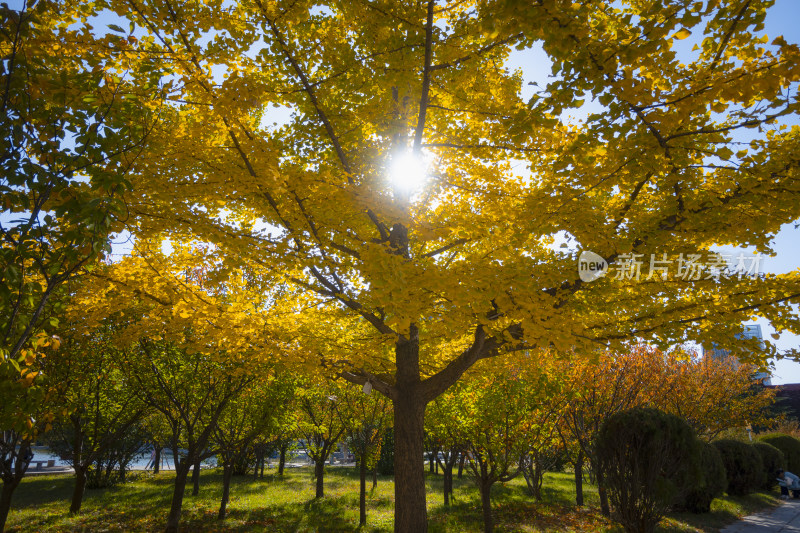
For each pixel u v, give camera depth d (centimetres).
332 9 511
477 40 497
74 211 236
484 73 519
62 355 690
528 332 343
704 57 321
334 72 501
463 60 465
